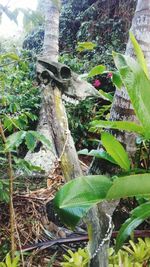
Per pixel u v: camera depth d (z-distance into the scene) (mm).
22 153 2344
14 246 975
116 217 1254
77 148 2979
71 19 4949
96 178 702
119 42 4047
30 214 1308
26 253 1056
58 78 973
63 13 5035
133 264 860
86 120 2967
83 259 888
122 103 1208
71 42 4914
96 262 744
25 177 1518
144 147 1365
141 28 1203
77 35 4648
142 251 910
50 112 963
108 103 3104
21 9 983
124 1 4074
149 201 938
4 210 1265
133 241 1004
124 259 874
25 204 1343
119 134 1203
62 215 659
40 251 1104
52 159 1977
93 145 2871
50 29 2975
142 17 1206
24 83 2854
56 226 1271
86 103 2889
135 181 650
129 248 962
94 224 777
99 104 3168
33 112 2824
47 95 975
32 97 2834
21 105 2709
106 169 1215
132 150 1228
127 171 1025
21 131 944
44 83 983
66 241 1076
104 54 3898
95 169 1252
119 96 1222
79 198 648
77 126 2893
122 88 1206
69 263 868
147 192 663
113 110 1261
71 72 1001
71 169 889
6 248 1125
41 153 2051
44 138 947
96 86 3129
